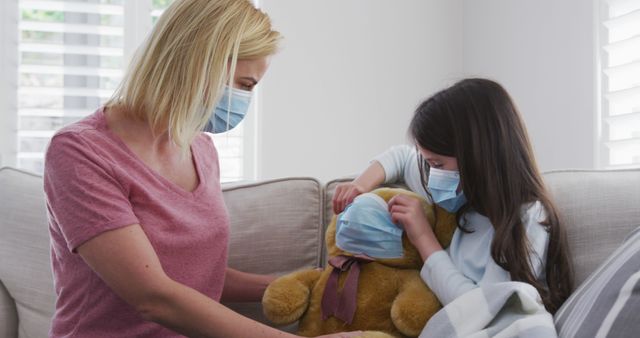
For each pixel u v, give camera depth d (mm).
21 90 2531
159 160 1325
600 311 1056
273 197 1653
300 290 1426
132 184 1229
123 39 2611
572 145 2182
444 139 1415
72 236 1159
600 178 1514
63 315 1287
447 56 2760
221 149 2648
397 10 2719
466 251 1417
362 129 2674
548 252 1401
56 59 2674
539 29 2330
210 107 1235
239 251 1608
